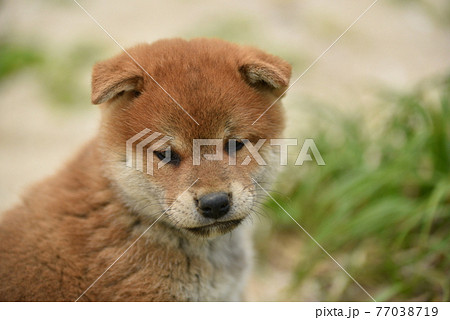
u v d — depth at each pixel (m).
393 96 5.70
